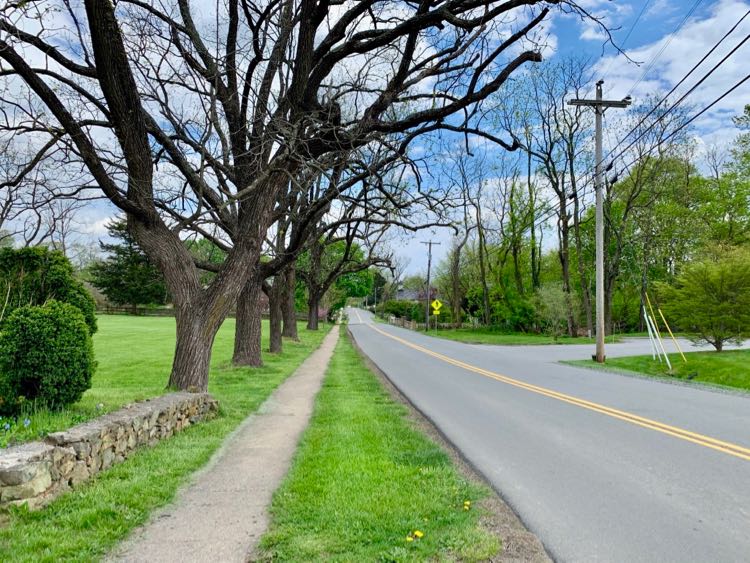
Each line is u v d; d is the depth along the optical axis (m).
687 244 47.56
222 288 9.13
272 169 8.77
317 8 9.17
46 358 6.34
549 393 11.74
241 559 3.57
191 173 9.59
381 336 42.00
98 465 5.20
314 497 4.71
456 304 57.69
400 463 5.88
